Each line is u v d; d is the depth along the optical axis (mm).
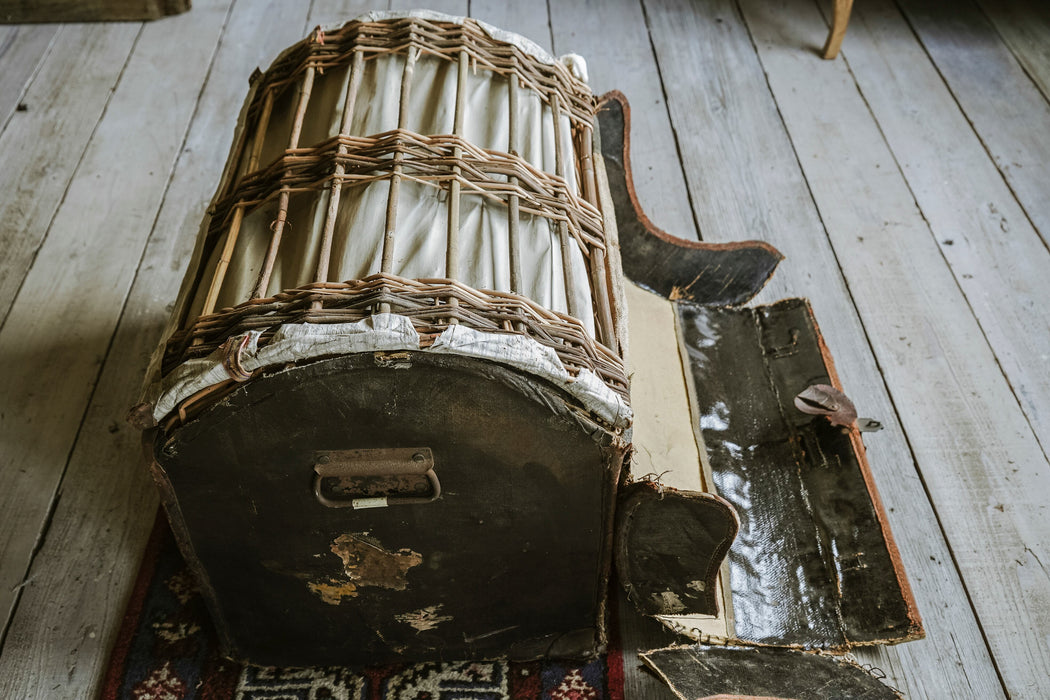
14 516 1767
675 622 1566
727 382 1953
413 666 1578
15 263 2246
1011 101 2814
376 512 1284
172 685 1532
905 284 2283
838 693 1390
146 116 2668
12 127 2611
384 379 1122
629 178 2008
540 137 1548
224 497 1257
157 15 3002
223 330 1188
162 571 1683
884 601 1548
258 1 3098
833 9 2859
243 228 1378
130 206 2402
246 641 1508
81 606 1647
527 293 1281
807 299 2049
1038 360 2107
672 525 1355
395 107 1492
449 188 1332
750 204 2494
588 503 1302
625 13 3115
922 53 2988
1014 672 1589
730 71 2908
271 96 1645
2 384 1983
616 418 1211
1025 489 1860
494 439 1200
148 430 1193
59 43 2904
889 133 2705
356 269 1234
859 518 1656
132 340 2090
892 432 1965
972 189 2535
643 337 2010
